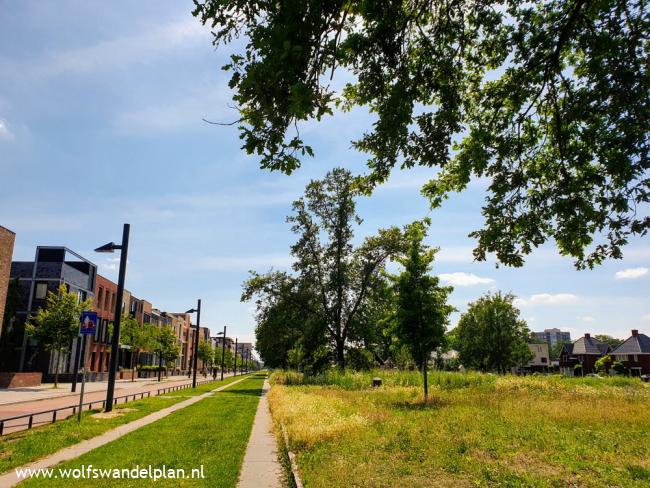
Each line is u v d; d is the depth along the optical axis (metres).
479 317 56.34
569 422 12.48
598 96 6.82
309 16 4.79
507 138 7.99
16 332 41.56
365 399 20.91
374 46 6.03
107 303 57.34
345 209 42.44
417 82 6.72
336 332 43.59
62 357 44.12
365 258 42.69
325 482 6.95
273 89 4.73
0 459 8.59
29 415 12.29
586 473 7.41
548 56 7.15
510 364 56.28
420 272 21.20
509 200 8.02
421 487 6.74
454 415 14.12
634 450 9.02
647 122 6.43
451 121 7.10
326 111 5.05
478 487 6.74
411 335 20.77
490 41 7.61
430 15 7.14
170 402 22.69
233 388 38.53
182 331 101.69
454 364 71.38
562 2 7.17
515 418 13.23
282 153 5.13
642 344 71.38
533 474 7.34
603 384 28.17
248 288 44.03
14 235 27.64
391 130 6.57
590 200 7.57
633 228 6.77
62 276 44.12
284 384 39.91
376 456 8.69
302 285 42.91
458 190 9.13
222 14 5.27
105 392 31.02
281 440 11.09
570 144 7.84
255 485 7.28
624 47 6.53
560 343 150.62
